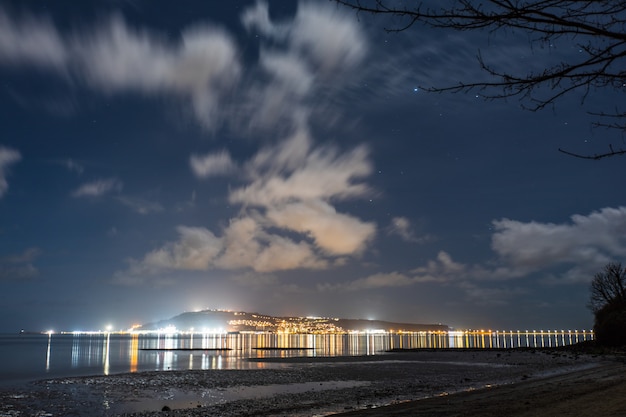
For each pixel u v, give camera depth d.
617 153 3.39
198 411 24.34
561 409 15.66
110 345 180.12
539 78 3.38
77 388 35.91
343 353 104.25
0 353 110.94
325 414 21.81
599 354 62.41
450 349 111.81
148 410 25.47
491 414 15.91
